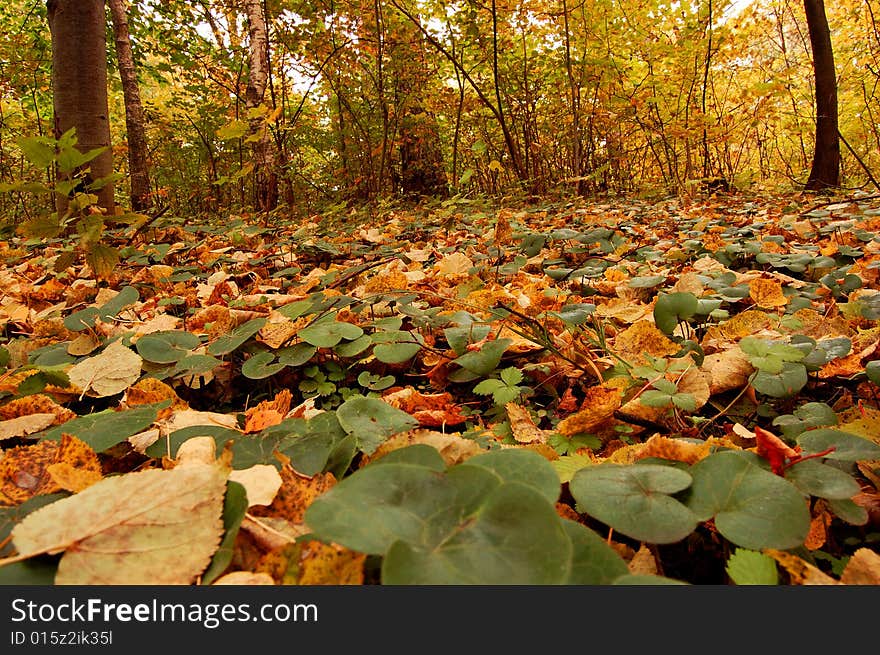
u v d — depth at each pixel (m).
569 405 1.60
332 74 9.48
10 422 1.27
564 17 9.18
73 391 1.59
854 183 11.21
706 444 1.07
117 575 0.63
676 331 2.12
